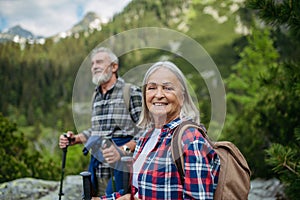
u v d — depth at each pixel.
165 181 1.56
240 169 1.62
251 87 7.68
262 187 4.14
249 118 4.91
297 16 2.86
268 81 3.54
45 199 3.70
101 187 2.46
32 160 4.71
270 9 2.90
